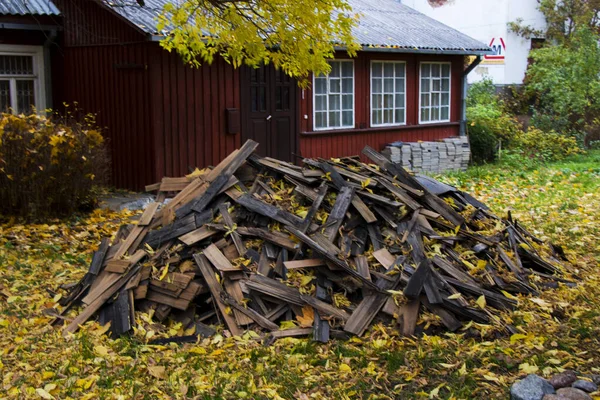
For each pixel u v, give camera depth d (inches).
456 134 756.6
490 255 260.5
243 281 234.5
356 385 187.0
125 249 251.0
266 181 271.4
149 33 447.2
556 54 939.3
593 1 1001.5
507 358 200.1
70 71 543.5
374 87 660.7
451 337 216.5
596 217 423.8
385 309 223.8
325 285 233.1
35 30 536.4
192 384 187.5
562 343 211.2
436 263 240.4
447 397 179.0
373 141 665.6
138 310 236.5
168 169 493.4
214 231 248.4
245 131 542.3
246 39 325.1
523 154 784.9
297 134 589.3
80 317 232.8
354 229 249.4
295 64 343.6
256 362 201.5
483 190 538.3
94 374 196.2
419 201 268.7
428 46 655.8
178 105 495.2
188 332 226.4
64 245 348.2
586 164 739.4
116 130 512.1
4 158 378.0
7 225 377.7
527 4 1022.4
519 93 981.8
